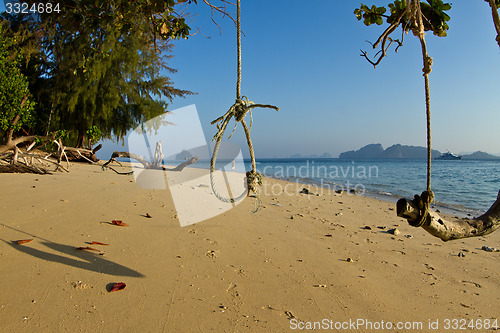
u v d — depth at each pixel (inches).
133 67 821.9
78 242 155.3
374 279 147.7
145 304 112.6
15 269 124.7
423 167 1851.6
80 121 837.2
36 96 808.3
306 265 158.7
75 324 98.7
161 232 184.5
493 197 489.7
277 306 119.0
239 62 116.8
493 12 81.7
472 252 194.7
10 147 399.2
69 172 438.0
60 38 762.2
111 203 234.4
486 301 131.3
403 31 101.2
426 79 77.2
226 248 171.5
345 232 228.4
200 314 109.7
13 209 191.8
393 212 325.1
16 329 94.0
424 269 163.9
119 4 162.9
